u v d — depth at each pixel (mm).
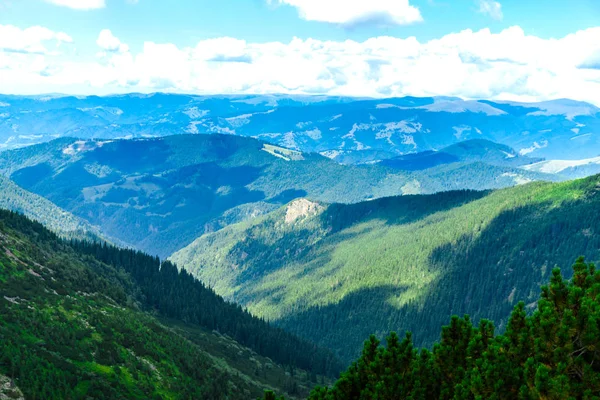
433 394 50969
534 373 41625
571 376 41344
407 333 55969
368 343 56938
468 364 49938
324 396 54531
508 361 44594
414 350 54719
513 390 43031
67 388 119000
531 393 40844
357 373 54938
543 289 47219
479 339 50625
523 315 48375
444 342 54656
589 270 47281
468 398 45219
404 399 49875
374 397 49656
